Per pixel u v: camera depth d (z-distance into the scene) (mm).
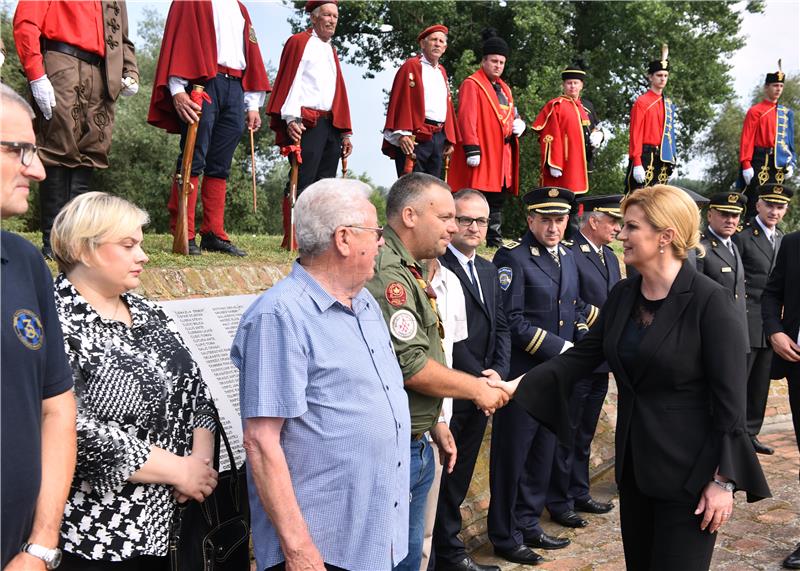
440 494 3908
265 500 2037
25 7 4012
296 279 2197
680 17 19625
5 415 1626
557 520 4848
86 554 2111
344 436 2105
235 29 5391
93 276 2264
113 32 4484
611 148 17562
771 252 6379
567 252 4648
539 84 17031
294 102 5711
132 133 17766
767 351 6309
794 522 4801
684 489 2551
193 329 3117
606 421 6250
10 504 1630
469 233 3709
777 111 10664
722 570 4125
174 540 2289
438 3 17547
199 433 2422
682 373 2586
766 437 6742
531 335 4188
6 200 1722
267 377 2051
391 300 2643
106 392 2176
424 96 6699
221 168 5461
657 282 2711
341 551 2107
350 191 2227
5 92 1726
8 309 1678
